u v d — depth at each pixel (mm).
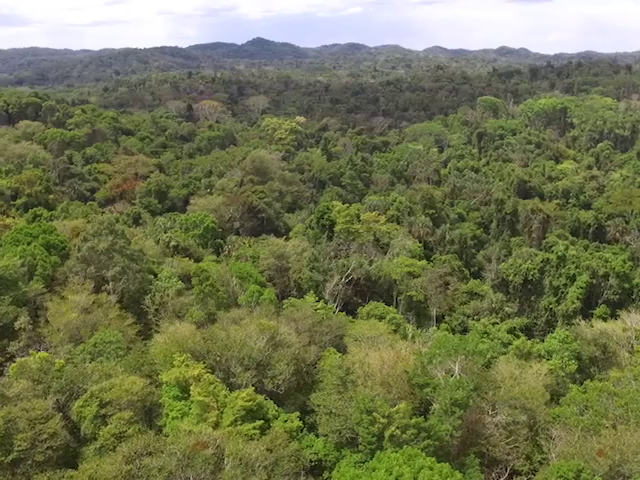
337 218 54031
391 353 27422
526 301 47656
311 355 28312
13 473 18891
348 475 19656
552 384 29641
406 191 69688
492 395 24844
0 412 19859
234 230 57438
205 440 19328
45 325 29609
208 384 23562
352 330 33188
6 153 64438
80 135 74125
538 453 23250
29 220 46281
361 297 46344
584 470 19188
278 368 25969
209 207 57125
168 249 44375
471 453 22750
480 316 44344
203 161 74750
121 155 73062
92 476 17375
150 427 22516
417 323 43938
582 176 75500
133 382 22594
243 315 31531
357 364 26406
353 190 72625
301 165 79500
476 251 57188
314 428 24688
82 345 26953
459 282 48594
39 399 21406
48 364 23922
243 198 59281
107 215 43312
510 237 59750
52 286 33344
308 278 44312
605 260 46688
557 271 46656
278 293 44219
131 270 34344
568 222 60562
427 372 25391
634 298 45094
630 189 66625
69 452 20375
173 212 60406
